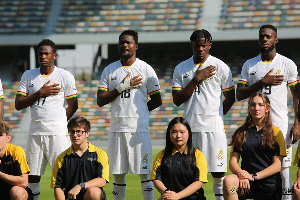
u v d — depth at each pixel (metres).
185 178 12.36
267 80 13.74
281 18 47.78
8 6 51.66
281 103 13.99
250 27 47.12
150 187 14.39
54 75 14.51
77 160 12.48
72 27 49.31
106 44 50.22
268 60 14.25
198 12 49.50
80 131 12.34
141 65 14.36
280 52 49.56
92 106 44.91
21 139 41.41
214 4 50.28
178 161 12.43
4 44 48.16
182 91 13.84
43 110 14.20
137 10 50.53
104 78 14.54
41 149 14.35
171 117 43.22
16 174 12.23
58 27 49.34
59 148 14.25
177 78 14.27
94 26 49.22
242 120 42.31
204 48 13.82
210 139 13.88
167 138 12.61
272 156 12.69
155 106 14.61
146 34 47.56
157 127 42.25
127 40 14.14
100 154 12.58
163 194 11.95
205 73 13.63
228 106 14.37
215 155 13.88
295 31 45.84
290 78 14.12
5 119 43.84
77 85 46.81
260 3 49.50
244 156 12.88
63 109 14.49
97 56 51.34
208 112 13.88
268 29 14.06
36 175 14.41
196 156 12.48
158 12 50.12
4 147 12.20
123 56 14.23
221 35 46.34
